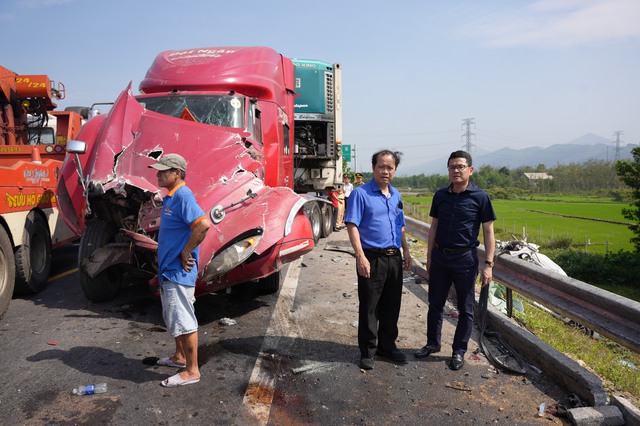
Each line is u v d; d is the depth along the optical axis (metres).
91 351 5.07
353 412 4.04
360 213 4.85
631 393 4.52
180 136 6.49
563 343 5.95
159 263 4.30
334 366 4.91
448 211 5.00
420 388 4.49
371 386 4.50
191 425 3.73
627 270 19.56
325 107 14.66
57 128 10.79
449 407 4.16
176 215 4.22
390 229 4.91
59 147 9.20
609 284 19.25
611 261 20.16
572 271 20.06
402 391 4.42
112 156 6.28
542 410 4.10
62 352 5.03
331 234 15.43
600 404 4.07
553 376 4.69
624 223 47.84
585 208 74.38
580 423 3.84
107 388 4.26
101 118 7.20
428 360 5.13
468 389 4.48
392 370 4.86
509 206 80.25
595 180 139.00
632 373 5.11
